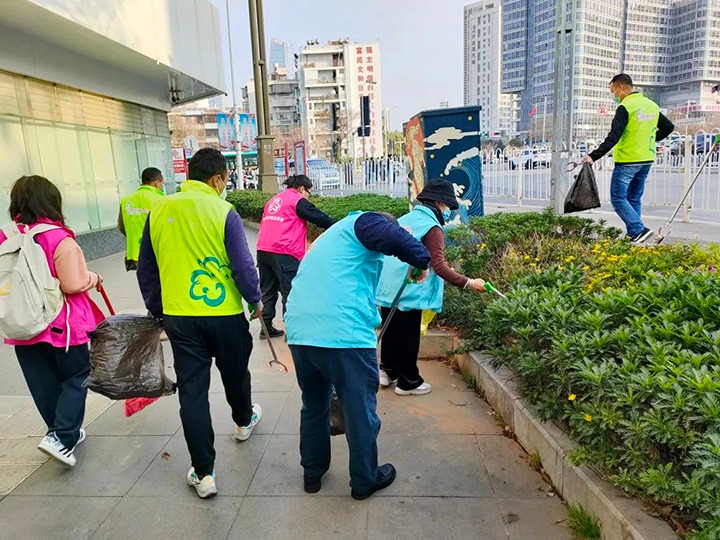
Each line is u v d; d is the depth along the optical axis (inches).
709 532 71.7
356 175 1003.9
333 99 4234.7
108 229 470.3
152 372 123.4
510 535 102.0
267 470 127.6
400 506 112.3
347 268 107.8
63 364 129.5
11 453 140.1
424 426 143.6
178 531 108.0
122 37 358.6
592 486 97.7
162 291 118.7
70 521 112.2
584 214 408.5
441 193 146.4
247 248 119.8
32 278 120.3
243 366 128.5
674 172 423.2
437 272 142.3
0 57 331.0
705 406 82.3
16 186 126.3
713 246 188.5
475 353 166.4
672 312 118.7
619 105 234.2
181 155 855.7
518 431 132.5
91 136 452.1
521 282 162.7
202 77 490.3
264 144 650.8
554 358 115.0
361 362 108.4
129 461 134.0
